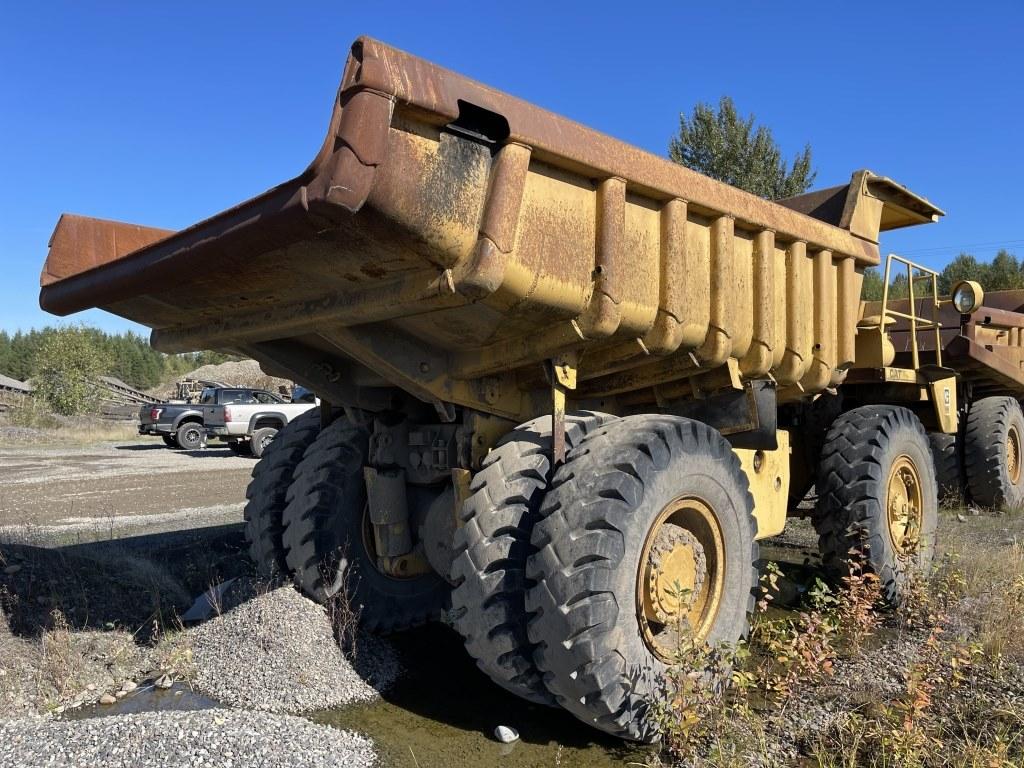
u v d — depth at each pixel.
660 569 3.38
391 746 3.41
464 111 2.75
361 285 3.12
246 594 4.81
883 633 4.69
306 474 4.69
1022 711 3.31
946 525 7.95
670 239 3.59
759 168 28.88
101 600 5.03
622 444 3.35
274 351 4.02
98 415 37.06
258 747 3.07
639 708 3.21
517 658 3.30
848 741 3.20
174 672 4.19
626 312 3.42
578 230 3.24
